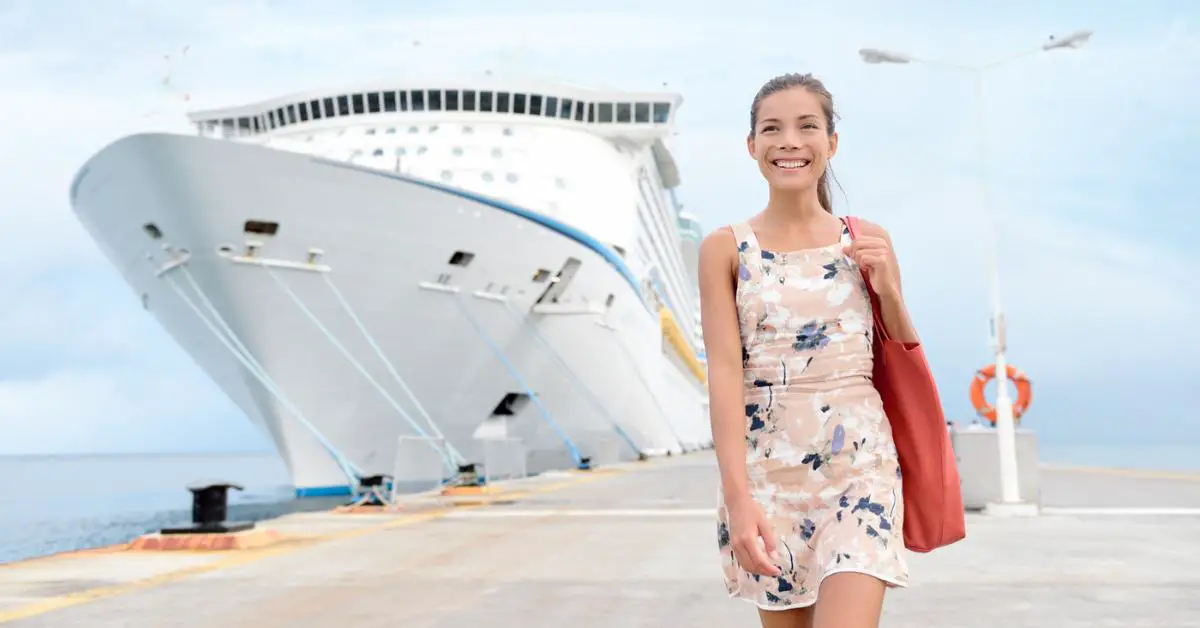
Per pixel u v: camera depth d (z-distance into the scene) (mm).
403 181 20500
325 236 19922
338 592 6879
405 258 21094
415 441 15289
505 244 22984
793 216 2619
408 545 9859
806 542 2465
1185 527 10734
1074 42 13141
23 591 6934
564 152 29969
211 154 18531
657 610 6117
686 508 14492
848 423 2467
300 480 22562
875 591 2260
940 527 2531
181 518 28906
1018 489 12625
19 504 38438
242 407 23688
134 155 18609
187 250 19375
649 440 37906
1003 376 12727
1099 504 14016
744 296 2574
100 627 5598
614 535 10766
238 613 6062
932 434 2506
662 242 43156
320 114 30328
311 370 20953
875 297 2531
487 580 7438
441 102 29938
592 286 27531
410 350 22016
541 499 16516
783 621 2549
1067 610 5895
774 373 2527
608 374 30312
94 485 67938
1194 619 5609
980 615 5742
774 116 2596
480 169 28516
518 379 25250
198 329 21812
